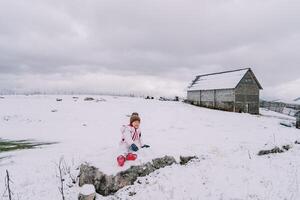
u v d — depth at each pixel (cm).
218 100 5266
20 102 4866
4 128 2853
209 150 1362
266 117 4366
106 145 1869
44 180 1158
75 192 988
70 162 1402
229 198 841
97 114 3850
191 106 5325
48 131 2670
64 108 4306
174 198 859
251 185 930
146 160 1034
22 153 1712
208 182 966
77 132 2597
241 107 4988
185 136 2005
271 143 1455
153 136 2025
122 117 3641
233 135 2128
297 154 1318
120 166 977
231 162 1184
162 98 6731
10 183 1139
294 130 2850
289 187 905
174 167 1087
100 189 949
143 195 888
